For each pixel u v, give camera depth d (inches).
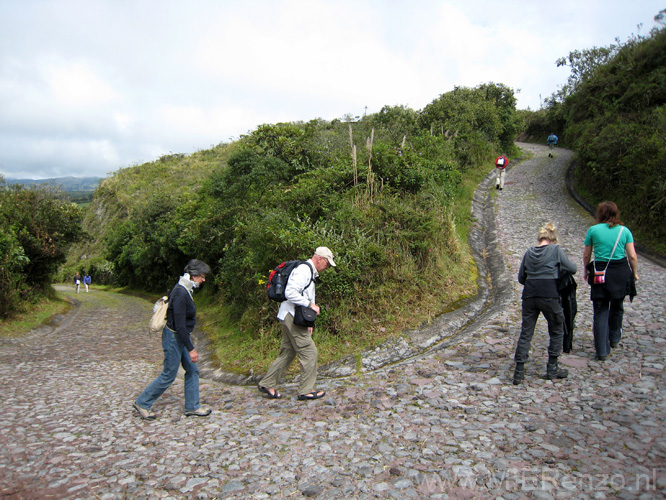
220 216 559.2
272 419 174.4
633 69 700.0
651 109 586.9
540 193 667.4
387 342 257.6
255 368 263.4
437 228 349.7
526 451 128.7
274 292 192.2
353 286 286.7
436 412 162.4
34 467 139.9
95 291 1401.3
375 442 144.3
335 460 134.6
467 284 334.6
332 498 113.9
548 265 175.3
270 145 596.7
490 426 146.8
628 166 491.2
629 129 544.7
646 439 128.3
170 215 1042.7
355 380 213.9
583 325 238.7
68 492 123.8
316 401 190.5
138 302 979.3
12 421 185.5
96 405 208.4
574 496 106.2
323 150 591.8
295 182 520.7
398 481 119.3
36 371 299.0
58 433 169.6
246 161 552.1
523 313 181.6
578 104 877.2
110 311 750.5
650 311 245.6
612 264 185.8
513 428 143.7
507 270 366.3
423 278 311.1
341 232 322.0
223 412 188.7
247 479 126.6
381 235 322.0
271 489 120.4
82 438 163.5
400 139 673.0
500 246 431.5
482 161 880.9
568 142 1206.9
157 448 152.4
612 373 177.2
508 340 233.3
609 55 1099.3
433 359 220.7
